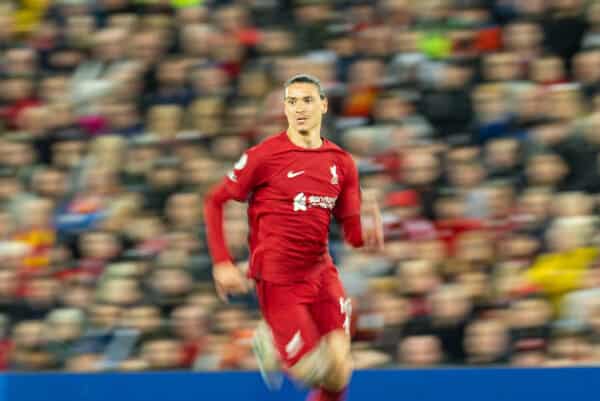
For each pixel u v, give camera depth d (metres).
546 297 19.47
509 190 21.16
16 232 21.75
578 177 21.33
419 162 21.41
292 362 13.60
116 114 23.02
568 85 22.41
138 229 21.28
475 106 22.38
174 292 20.14
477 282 19.75
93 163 22.41
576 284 19.47
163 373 15.98
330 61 23.16
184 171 21.95
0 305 20.61
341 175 13.59
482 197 20.98
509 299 19.41
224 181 13.62
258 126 22.36
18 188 22.45
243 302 19.86
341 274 19.86
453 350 19.11
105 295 20.33
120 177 22.16
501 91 22.36
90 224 21.55
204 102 22.78
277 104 22.59
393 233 20.58
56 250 21.34
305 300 13.65
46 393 16.03
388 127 22.20
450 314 19.20
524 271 19.89
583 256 20.03
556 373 15.57
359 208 13.89
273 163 13.33
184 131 22.56
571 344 18.81
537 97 22.17
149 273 20.56
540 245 20.34
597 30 23.14
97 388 15.99
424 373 15.67
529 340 18.94
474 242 20.34
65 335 19.91
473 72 22.83
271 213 13.43
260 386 15.86
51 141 23.02
